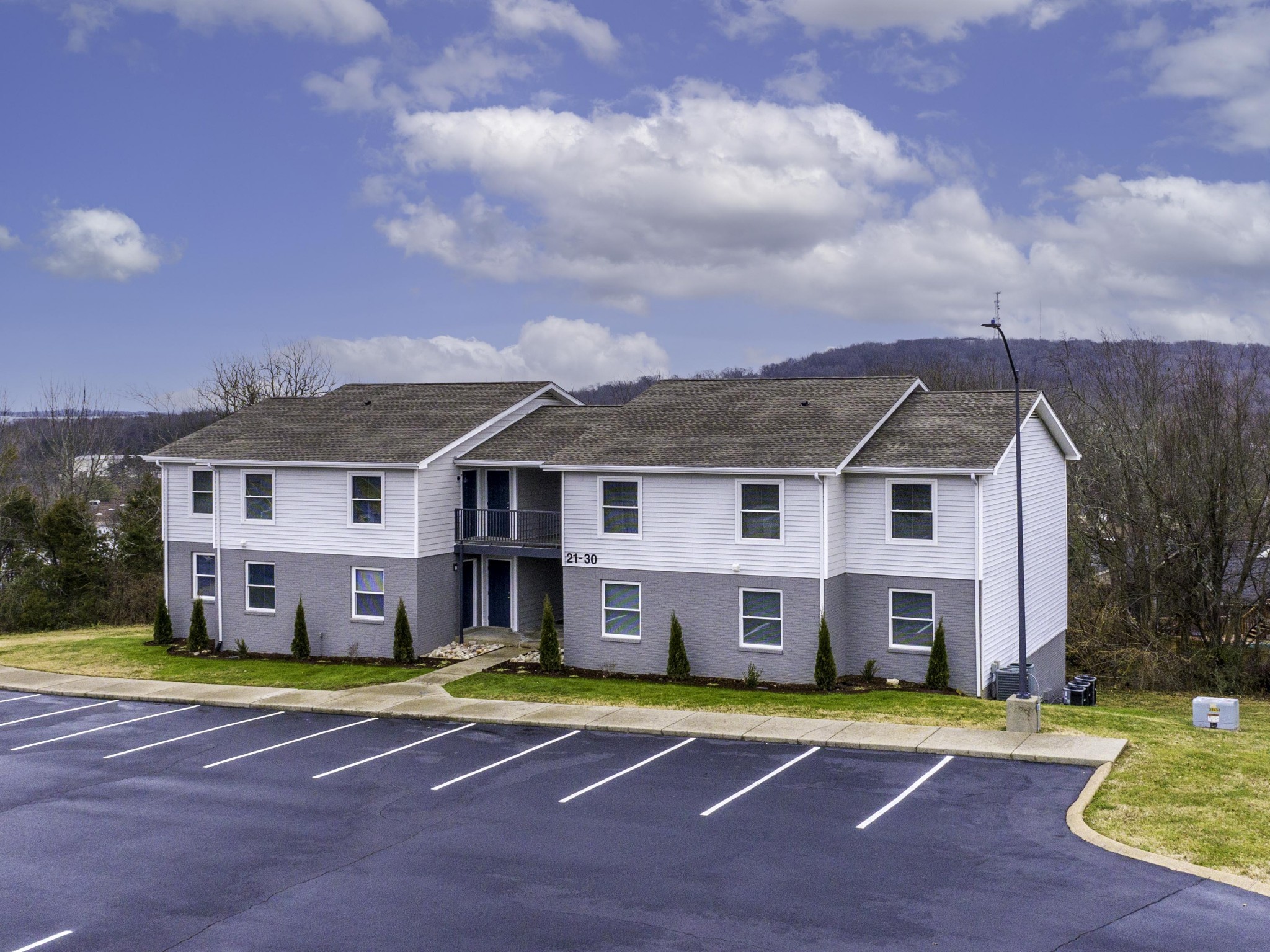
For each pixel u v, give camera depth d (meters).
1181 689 39.19
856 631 27.91
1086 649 41.31
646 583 28.97
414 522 31.38
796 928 13.17
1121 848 15.41
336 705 26.36
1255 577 40.81
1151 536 41.69
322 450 33.25
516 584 33.88
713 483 28.00
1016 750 20.38
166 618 36.31
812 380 32.50
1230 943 12.47
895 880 14.59
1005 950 12.43
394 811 18.28
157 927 13.84
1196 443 41.16
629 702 25.80
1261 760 19.52
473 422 33.81
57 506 52.47
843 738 21.70
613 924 13.45
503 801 18.66
